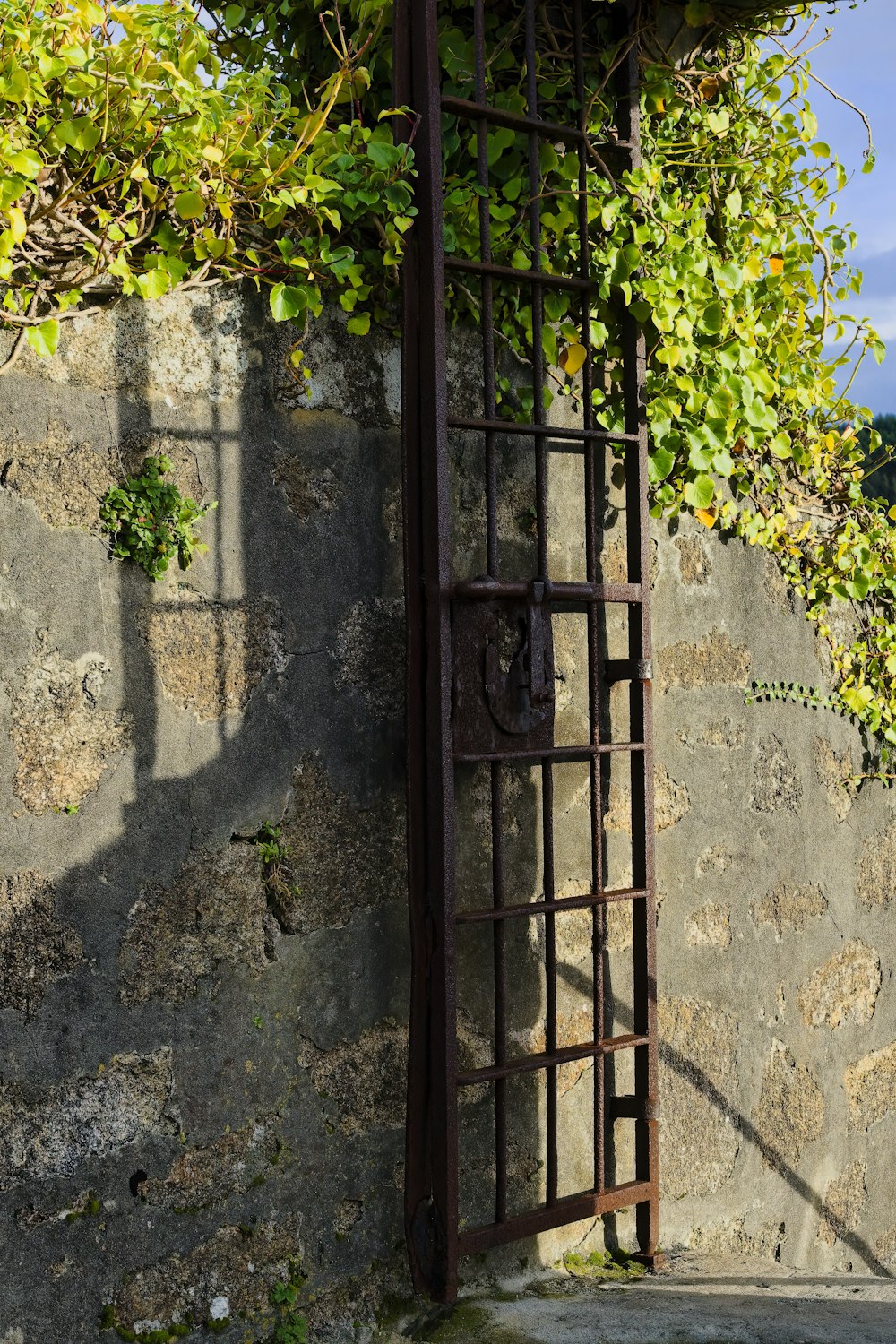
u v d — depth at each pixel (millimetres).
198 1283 2613
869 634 4469
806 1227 4133
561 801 3336
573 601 3209
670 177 3572
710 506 3773
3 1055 2365
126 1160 2521
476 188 2949
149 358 2576
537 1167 3236
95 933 2488
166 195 2506
